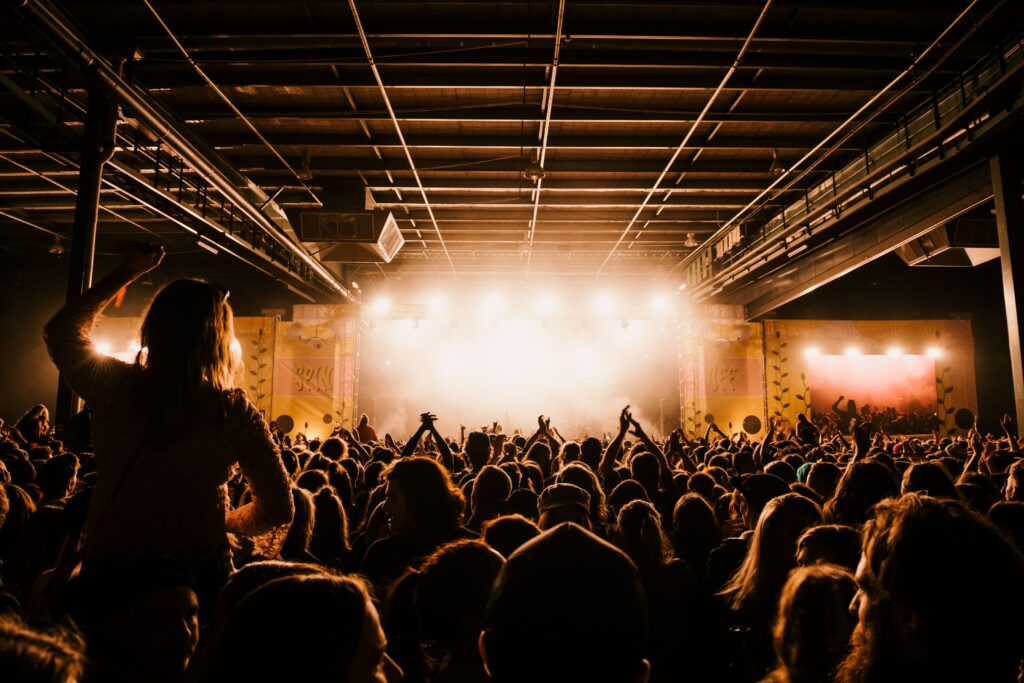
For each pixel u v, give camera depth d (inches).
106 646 65.8
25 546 129.1
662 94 438.9
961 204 496.1
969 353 869.8
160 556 69.4
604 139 514.6
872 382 860.6
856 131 469.1
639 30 357.1
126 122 419.8
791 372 864.3
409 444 215.2
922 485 123.8
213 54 377.1
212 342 75.4
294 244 663.1
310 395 853.8
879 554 51.4
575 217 706.2
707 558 141.7
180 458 71.4
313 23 351.9
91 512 71.8
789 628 67.4
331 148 533.6
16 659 35.6
